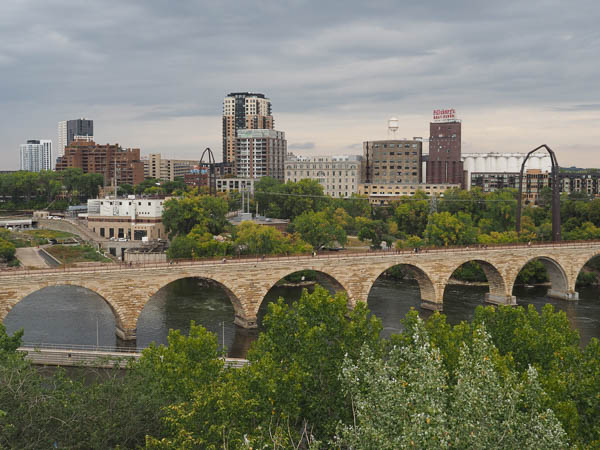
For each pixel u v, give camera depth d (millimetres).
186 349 64938
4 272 96625
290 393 54625
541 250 146125
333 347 62469
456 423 38094
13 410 44438
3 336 77312
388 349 70438
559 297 151875
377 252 131750
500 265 142000
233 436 45656
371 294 152125
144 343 106000
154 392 52188
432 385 38688
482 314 77438
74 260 185875
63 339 107562
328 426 53438
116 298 106188
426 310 135750
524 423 38906
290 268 121250
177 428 47031
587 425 55562
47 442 43812
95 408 47750
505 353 72812
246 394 52969
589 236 185250
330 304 67250
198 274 112688
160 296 146000
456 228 183750
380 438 36531
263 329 117688
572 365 63625
